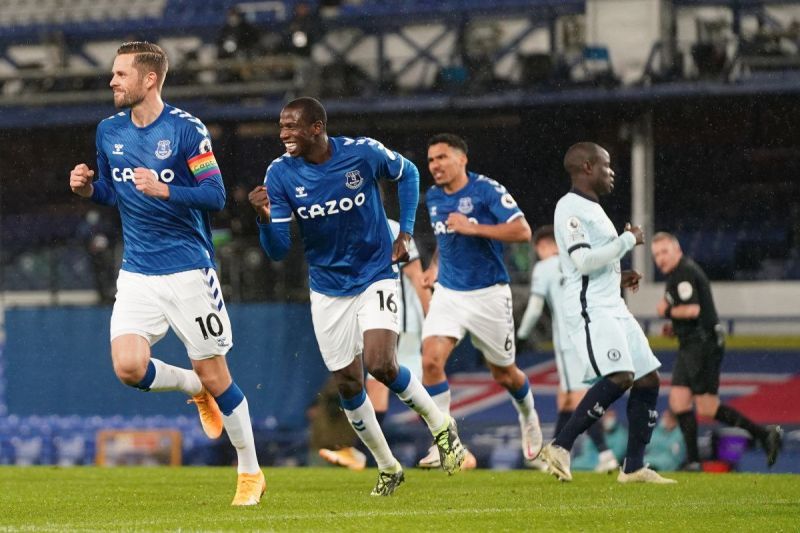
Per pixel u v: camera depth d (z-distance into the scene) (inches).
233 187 1566.2
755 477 944.9
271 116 1637.6
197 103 1724.9
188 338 634.8
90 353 1419.8
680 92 1482.5
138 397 1401.3
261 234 664.4
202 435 1364.4
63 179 1808.6
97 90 1840.6
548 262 1090.7
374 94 1657.2
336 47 1897.1
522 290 1571.1
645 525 563.5
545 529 541.3
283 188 667.4
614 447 1226.0
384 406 1045.2
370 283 675.4
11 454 1427.2
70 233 1904.5
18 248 1935.3
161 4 2266.2
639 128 1400.1
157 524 553.9
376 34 1884.8
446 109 1588.3
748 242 1456.7
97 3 2295.8
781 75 1496.1
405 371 679.1
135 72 620.7
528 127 1398.9
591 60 1549.0
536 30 1876.2
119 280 637.3
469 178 914.7
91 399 1414.9
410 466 1327.5
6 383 1441.9
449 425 693.9
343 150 664.4
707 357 1091.9
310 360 1333.7
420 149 1603.1
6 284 1948.8
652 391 856.9
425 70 1672.0
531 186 1312.7
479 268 914.1
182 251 628.7
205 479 930.7
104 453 1338.6
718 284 1526.8
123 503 693.3
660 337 1412.4
